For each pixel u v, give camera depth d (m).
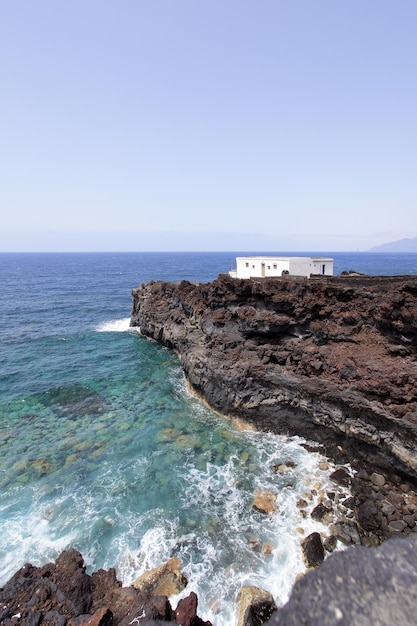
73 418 22.14
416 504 14.41
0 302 67.31
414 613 3.77
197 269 161.25
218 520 14.04
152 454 18.38
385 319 18.17
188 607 10.07
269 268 38.72
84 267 181.00
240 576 11.70
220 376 22.22
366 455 17.36
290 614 4.07
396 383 16.36
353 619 3.80
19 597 10.12
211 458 18.06
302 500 14.91
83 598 10.23
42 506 14.73
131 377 29.28
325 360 19.86
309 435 19.78
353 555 4.56
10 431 20.52
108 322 51.22
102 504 14.91
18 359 33.53
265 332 23.03
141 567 12.10
